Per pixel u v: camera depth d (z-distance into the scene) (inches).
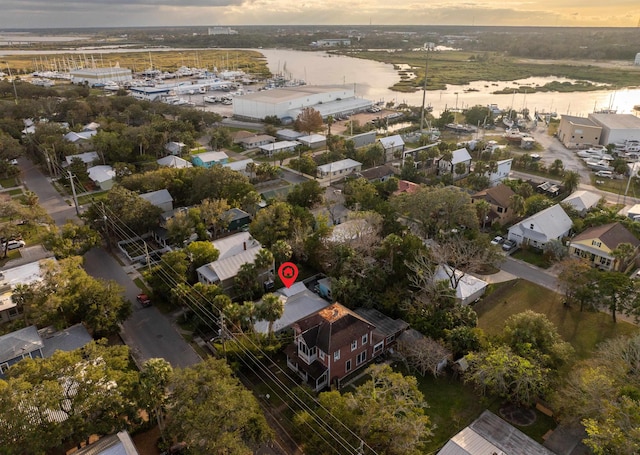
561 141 6245.1
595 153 5467.5
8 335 2071.9
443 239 2903.5
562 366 2107.5
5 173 4653.1
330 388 2016.5
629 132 5728.3
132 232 3275.1
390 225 3137.3
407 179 4473.4
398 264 2603.3
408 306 2418.8
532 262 3088.1
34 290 2229.3
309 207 3752.5
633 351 1827.0
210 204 3260.3
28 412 1428.4
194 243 2819.9
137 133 5027.1
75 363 1609.3
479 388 1967.3
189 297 2394.2
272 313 2068.2
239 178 3779.5
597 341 2306.8
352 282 2516.0
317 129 6486.2
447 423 1843.0
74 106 6683.1
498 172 4488.2
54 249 2883.9
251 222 3302.2
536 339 2044.8
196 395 1510.8
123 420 1624.0
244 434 1549.0
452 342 2119.8
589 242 2997.0
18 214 3179.1
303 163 4729.3
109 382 1610.5
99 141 4776.1
